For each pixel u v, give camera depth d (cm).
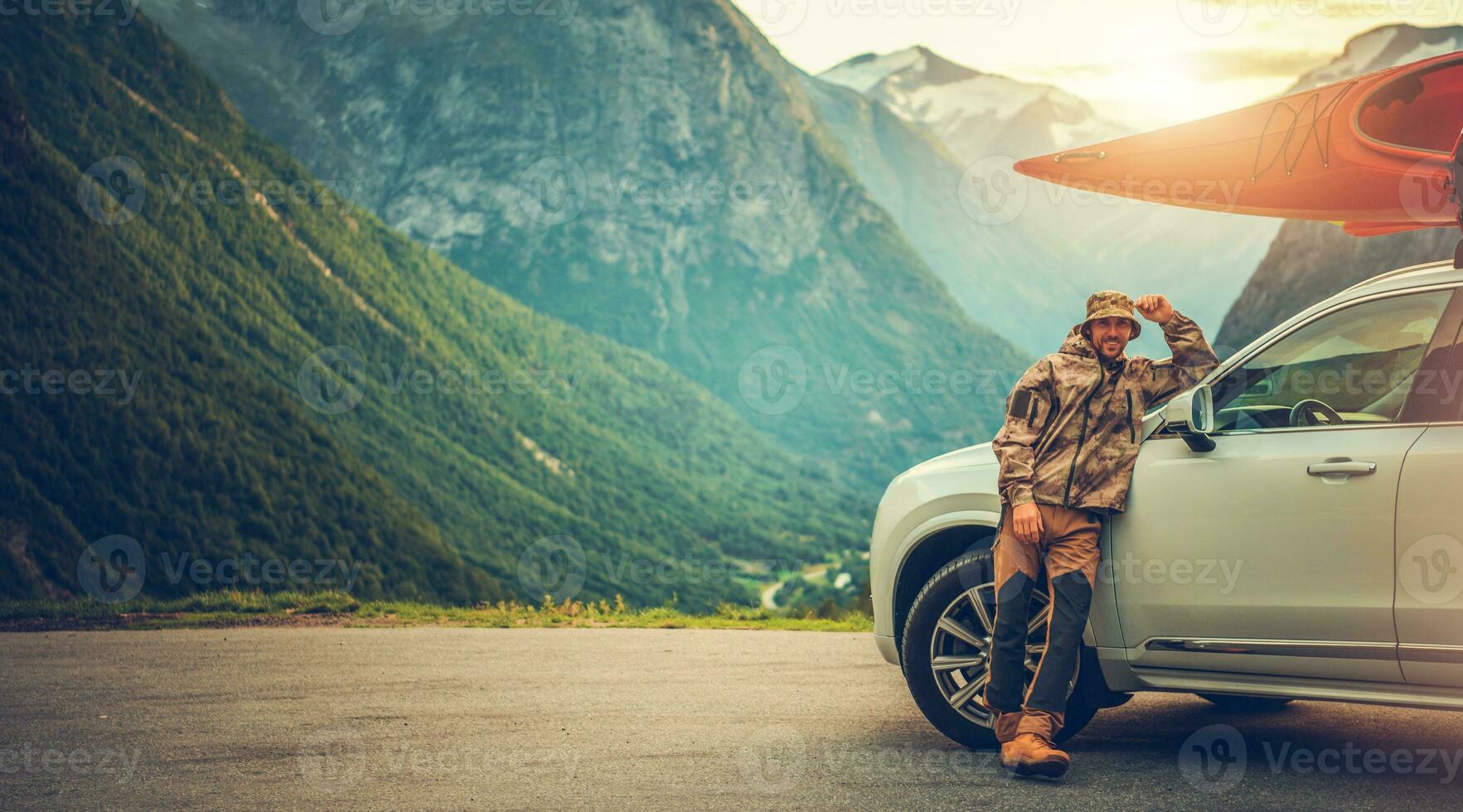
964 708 471
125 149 15100
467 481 16412
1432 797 383
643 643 884
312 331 16712
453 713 571
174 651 833
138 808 400
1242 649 415
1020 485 436
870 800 395
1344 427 409
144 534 7912
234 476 9119
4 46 14775
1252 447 422
